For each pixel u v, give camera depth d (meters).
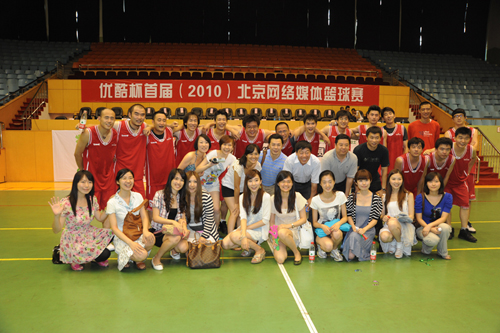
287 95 12.51
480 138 10.97
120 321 2.49
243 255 4.03
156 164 4.39
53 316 2.56
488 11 18.83
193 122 4.46
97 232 3.55
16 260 3.78
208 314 2.60
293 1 18.39
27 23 16.83
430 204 4.05
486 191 8.78
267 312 2.63
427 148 5.33
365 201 3.91
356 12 18.61
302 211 3.86
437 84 14.98
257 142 4.81
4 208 6.45
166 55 15.73
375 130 4.16
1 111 10.63
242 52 16.66
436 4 18.69
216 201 4.32
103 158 4.18
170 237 3.51
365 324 2.47
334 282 3.22
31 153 9.95
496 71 17.02
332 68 15.39
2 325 2.43
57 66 13.01
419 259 3.90
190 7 18.00
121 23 17.69
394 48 18.91
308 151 3.88
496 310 2.69
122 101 12.06
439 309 2.70
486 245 4.41
